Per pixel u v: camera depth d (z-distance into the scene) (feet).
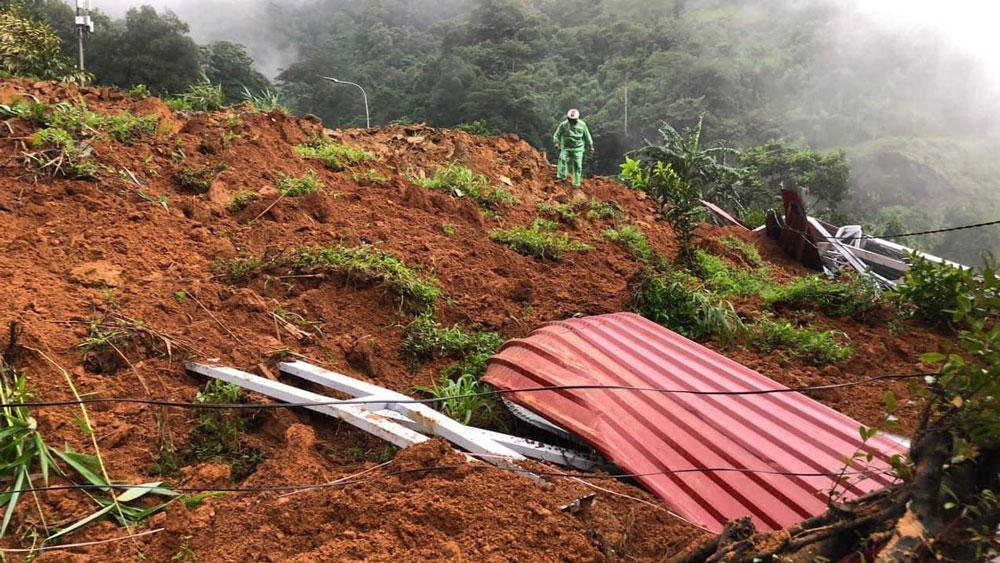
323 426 14.55
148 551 9.99
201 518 10.44
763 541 8.09
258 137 33.45
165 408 13.57
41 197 22.31
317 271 20.97
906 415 18.35
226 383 14.64
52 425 12.28
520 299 24.44
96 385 13.80
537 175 49.49
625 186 54.24
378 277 20.98
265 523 10.35
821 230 42.14
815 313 28.02
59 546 9.98
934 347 24.39
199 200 26.03
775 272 37.99
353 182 33.22
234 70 230.48
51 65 52.31
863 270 36.65
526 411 15.06
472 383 16.88
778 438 13.41
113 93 36.52
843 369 22.43
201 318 17.31
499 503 10.60
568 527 10.21
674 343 18.13
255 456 13.10
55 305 16.24
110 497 11.16
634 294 24.59
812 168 151.23
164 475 12.19
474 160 44.83
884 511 7.87
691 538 10.28
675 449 12.98
